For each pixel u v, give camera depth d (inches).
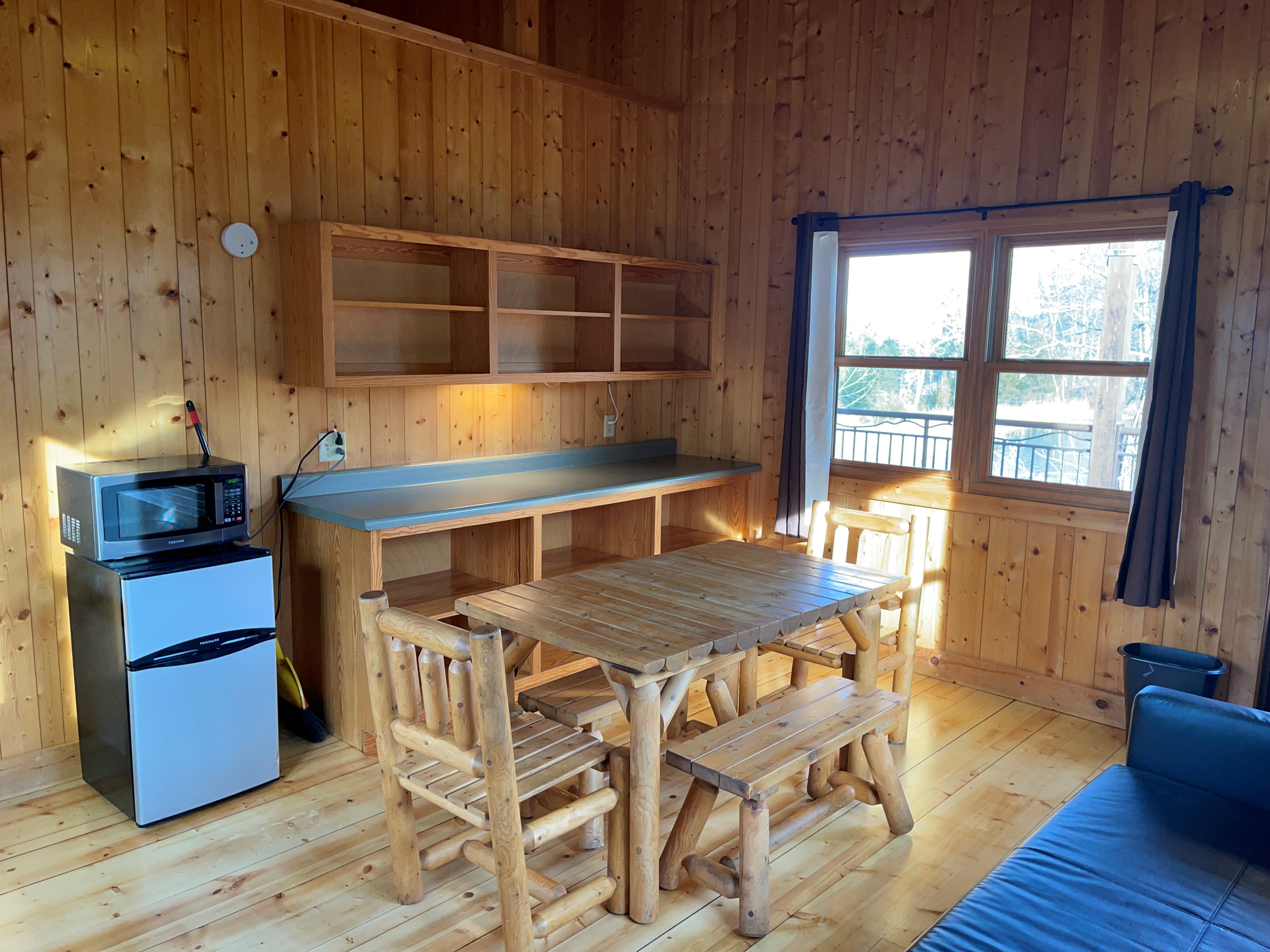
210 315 135.6
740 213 194.4
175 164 130.2
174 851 111.4
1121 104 146.0
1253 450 137.9
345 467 152.9
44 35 117.4
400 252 153.6
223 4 132.4
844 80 176.9
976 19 159.8
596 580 123.1
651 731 95.9
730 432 201.2
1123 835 86.3
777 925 98.8
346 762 135.9
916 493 174.7
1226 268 138.0
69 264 122.3
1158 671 138.8
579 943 95.4
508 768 83.3
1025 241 160.6
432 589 152.7
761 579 124.4
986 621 168.1
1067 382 157.2
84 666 122.3
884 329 179.5
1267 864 82.0
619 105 189.3
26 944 94.2
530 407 179.3
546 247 161.0
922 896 104.3
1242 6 134.1
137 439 130.6
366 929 97.2
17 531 122.0
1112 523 151.8
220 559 119.8
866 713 111.0
